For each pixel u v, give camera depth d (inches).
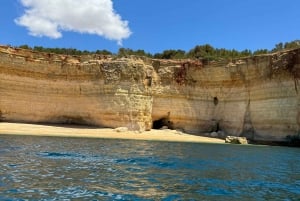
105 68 1776.6
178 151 932.0
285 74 1525.6
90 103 1774.1
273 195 409.7
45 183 428.8
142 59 1899.6
